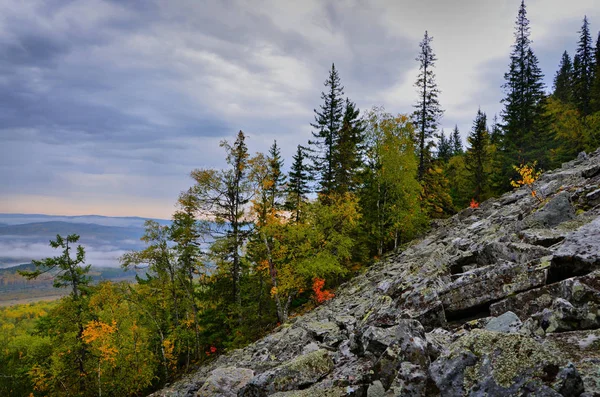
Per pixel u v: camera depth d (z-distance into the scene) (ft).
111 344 87.25
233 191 86.02
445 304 24.14
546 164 123.95
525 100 136.36
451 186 177.27
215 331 96.48
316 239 77.51
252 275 95.14
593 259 18.69
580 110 155.43
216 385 32.04
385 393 15.98
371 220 104.17
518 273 21.99
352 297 61.26
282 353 41.34
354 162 111.86
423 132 120.06
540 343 12.84
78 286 93.15
